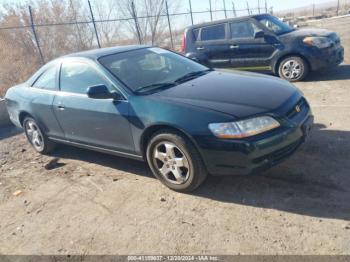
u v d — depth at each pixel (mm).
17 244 3568
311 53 7801
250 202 3627
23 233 3730
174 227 3424
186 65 5074
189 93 3980
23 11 14445
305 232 3078
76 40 14609
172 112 3725
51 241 3525
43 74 5441
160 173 4090
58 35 14492
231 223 3352
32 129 5773
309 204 3447
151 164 4141
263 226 3238
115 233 3479
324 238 2975
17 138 6852
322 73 8688
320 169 4020
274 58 8227
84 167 5070
